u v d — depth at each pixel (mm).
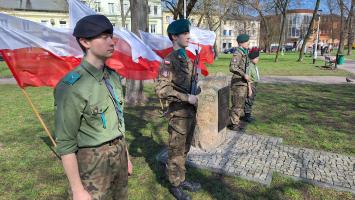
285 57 34844
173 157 3238
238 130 5746
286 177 3822
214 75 6184
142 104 7895
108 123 1875
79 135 1807
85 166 1851
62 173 3949
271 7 33812
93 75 1791
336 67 18672
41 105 8133
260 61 27047
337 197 3410
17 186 3611
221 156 4430
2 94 9984
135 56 4398
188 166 4137
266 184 3635
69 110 1697
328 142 5098
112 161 1923
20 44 3424
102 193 1914
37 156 4484
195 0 15148
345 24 34125
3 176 3846
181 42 2988
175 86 3002
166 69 2920
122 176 2086
